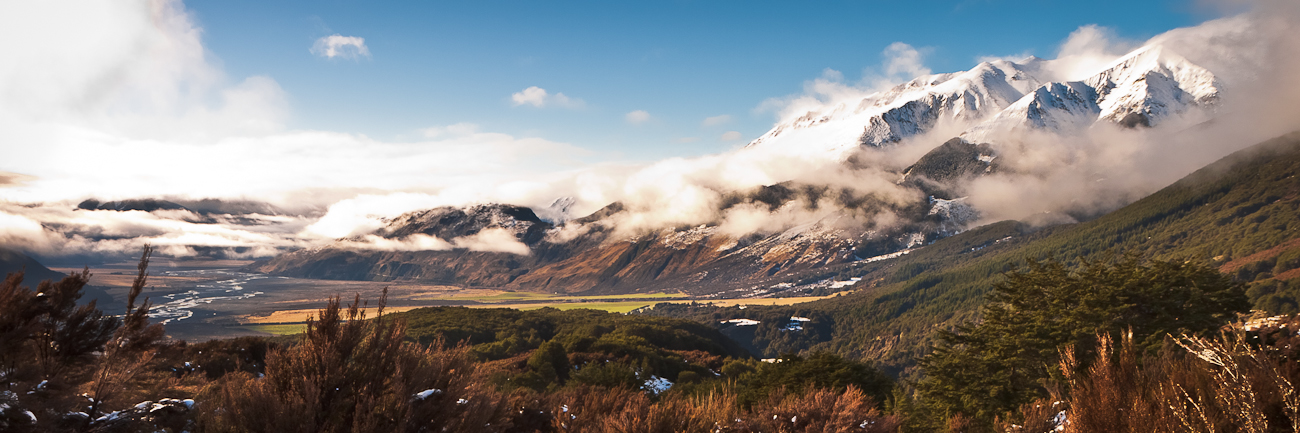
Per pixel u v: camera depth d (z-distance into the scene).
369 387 9.32
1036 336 36.66
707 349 138.25
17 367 8.85
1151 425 8.34
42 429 8.33
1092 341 32.59
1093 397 9.48
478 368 11.02
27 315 8.84
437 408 9.61
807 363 46.91
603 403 16.23
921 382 44.53
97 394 9.47
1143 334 33.66
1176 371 9.48
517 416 15.52
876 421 15.54
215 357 24.73
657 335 133.50
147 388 10.09
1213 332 30.88
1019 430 14.65
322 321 9.60
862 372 47.44
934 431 37.34
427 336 118.75
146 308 10.23
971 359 40.41
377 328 9.84
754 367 106.56
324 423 8.91
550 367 78.31
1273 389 7.63
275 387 9.40
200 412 9.71
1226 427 7.37
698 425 14.39
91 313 9.66
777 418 16.20
